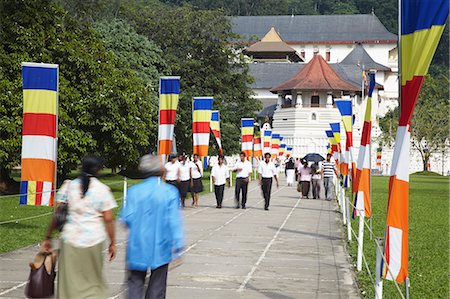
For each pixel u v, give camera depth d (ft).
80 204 30.86
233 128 204.74
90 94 116.06
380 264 32.68
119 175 194.90
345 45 533.14
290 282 44.29
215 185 100.01
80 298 30.53
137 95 123.24
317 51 538.47
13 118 102.27
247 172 100.27
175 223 31.27
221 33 207.62
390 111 401.08
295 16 553.64
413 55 31.22
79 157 113.91
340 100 89.66
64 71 116.57
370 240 67.26
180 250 31.42
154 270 31.22
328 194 124.77
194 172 102.63
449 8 30.32
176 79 82.58
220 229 73.00
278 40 484.33
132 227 31.04
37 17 111.55
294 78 333.62
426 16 30.66
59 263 31.19
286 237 67.41
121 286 41.24
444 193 170.71
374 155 341.21
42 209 96.17
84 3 151.74
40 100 61.98
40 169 62.23
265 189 98.73
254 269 48.73
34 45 109.50
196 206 103.09
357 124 315.17
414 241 73.41
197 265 49.78
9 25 108.06
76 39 121.29
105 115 116.67
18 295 38.40
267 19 554.87
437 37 30.55
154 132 161.27
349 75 414.21
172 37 204.44
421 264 57.47
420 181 242.99
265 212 95.66
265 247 59.98
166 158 83.41
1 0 107.86
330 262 52.54
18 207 98.07
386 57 522.88
